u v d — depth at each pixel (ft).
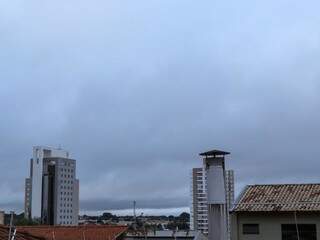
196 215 239.71
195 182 243.19
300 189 134.21
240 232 125.39
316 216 121.29
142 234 156.25
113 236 140.05
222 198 127.44
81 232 139.54
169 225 232.12
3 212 131.95
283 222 123.24
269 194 132.57
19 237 55.36
